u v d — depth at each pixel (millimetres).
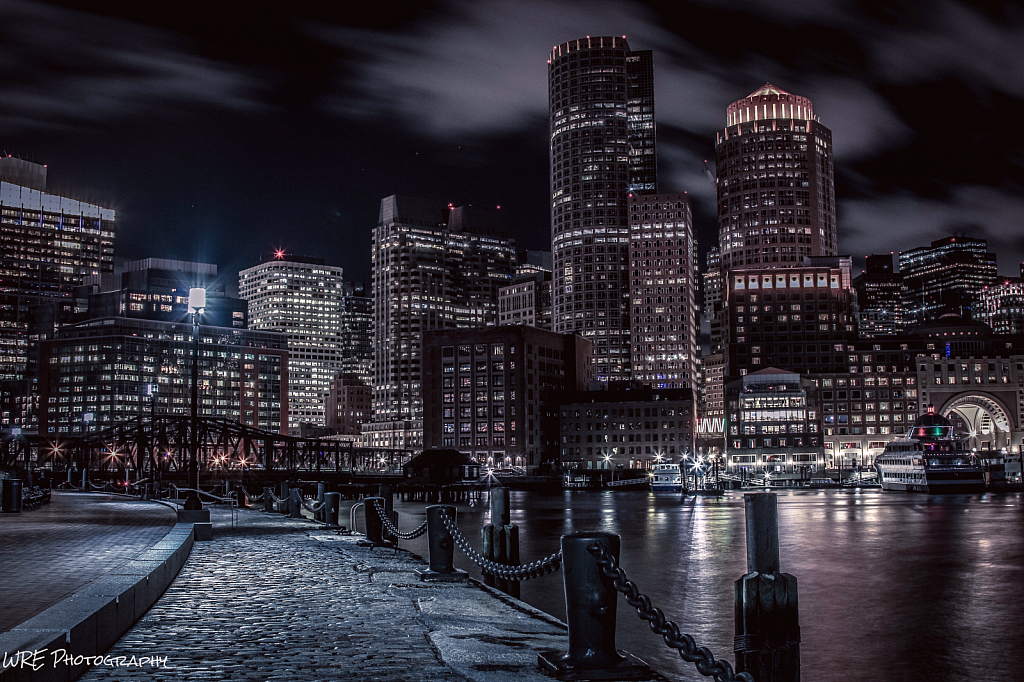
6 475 72750
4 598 16922
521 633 15758
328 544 33531
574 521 122312
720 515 132500
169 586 21016
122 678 11758
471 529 106500
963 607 50000
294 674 12117
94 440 197875
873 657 37719
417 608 18328
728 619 46188
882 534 94938
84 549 26188
